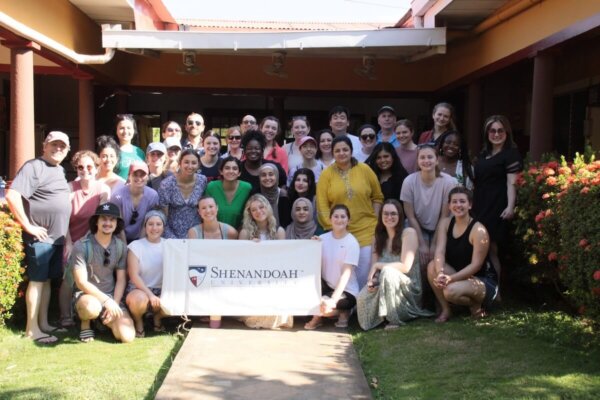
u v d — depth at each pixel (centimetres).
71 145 1385
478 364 461
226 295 584
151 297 563
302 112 1485
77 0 885
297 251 593
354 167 625
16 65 749
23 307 600
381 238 598
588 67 998
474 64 993
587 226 460
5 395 422
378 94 1236
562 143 1098
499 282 667
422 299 615
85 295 544
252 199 598
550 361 461
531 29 790
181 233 615
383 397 422
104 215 545
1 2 676
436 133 706
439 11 885
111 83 1105
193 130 762
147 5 1041
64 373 465
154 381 453
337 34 900
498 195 620
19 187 542
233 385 438
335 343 539
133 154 705
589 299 468
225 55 1209
